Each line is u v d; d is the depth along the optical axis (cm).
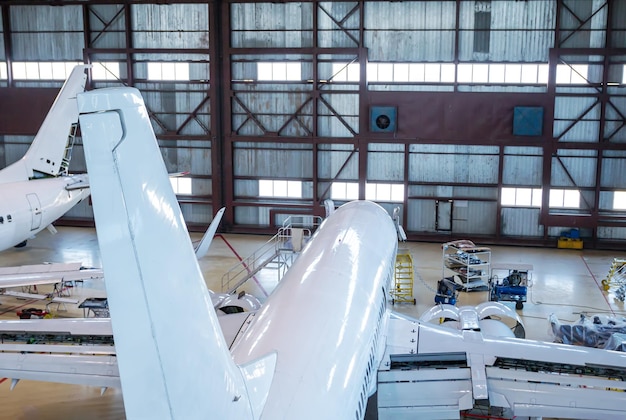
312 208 4175
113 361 1515
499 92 3869
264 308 1357
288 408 959
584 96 3812
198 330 702
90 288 3175
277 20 4022
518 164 3972
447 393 1416
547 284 3319
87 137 589
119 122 597
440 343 1630
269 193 4259
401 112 3972
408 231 4150
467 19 3856
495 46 3866
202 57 4128
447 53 3909
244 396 809
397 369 1487
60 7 4219
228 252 3866
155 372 650
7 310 2873
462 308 2223
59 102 3291
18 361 1521
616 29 3747
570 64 3803
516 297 3000
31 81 4353
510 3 3803
